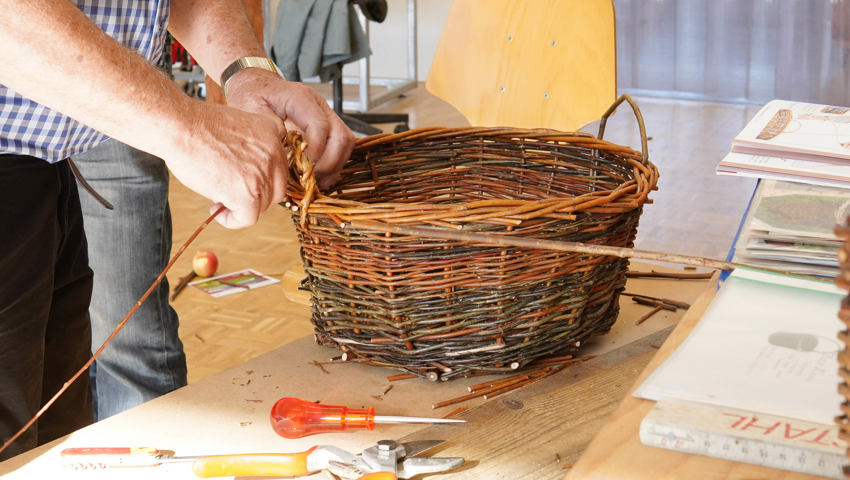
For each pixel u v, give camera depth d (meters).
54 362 1.15
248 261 3.12
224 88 1.06
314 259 0.87
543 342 0.88
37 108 0.91
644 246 3.19
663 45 6.07
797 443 0.47
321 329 0.92
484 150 1.18
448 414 0.81
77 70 0.73
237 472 0.70
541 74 1.72
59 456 0.75
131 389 1.63
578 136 1.12
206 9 1.10
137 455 0.73
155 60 1.04
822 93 5.72
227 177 0.80
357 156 1.12
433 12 6.87
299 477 0.71
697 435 0.49
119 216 1.53
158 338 1.63
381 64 7.02
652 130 5.10
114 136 0.79
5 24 0.70
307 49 4.38
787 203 0.80
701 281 1.15
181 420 0.81
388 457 0.70
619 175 1.09
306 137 0.98
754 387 0.54
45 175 0.99
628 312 1.05
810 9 5.60
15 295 0.98
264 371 0.91
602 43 1.65
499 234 0.77
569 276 0.86
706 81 6.02
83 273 1.17
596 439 0.51
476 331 0.85
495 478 0.69
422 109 5.78
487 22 1.78
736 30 5.84
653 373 0.57
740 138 0.94
